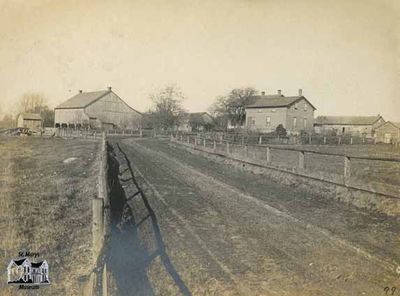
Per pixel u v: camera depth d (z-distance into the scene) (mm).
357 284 5023
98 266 4562
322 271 5238
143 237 6043
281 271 5230
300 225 6559
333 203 7793
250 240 6051
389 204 7277
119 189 8742
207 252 5617
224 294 4734
